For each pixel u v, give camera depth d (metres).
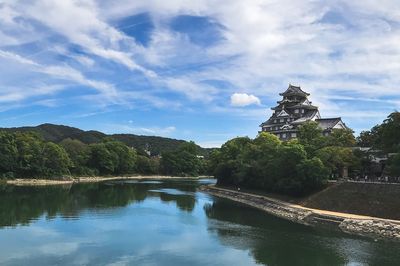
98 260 35.53
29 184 109.88
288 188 72.19
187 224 53.72
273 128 117.38
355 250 40.16
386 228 47.56
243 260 36.66
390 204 54.09
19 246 39.50
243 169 91.19
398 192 54.69
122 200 78.81
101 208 66.31
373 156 76.12
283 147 75.56
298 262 36.19
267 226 52.69
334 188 64.94
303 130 90.94
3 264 33.59
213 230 49.78
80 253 37.62
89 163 155.12
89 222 53.19
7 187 97.38
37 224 50.69
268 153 86.25
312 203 65.31
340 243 43.03
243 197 86.19
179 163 190.38
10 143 117.25
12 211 59.81
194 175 193.00
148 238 44.56
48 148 125.50
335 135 87.69
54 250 38.38
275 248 40.84
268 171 79.75
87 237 44.12
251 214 63.75
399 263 36.00
